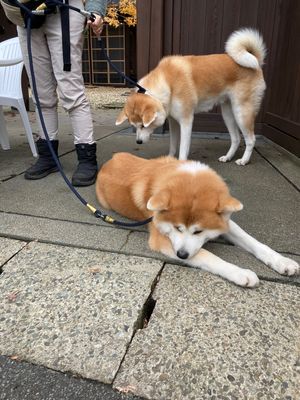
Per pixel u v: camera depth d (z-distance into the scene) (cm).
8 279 165
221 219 176
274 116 433
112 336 132
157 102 354
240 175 324
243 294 155
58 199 258
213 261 171
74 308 146
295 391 111
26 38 271
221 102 385
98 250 190
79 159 297
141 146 434
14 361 124
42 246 194
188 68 354
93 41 1308
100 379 116
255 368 119
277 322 139
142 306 148
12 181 296
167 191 176
